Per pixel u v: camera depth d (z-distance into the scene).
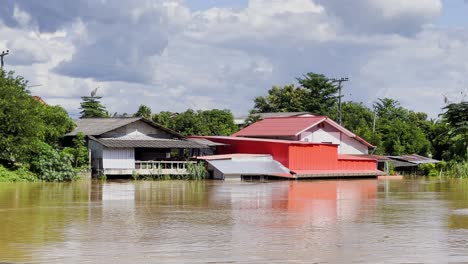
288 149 57.53
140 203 31.16
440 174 69.12
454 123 74.50
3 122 45.72
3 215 25.53
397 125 79.38
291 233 21.00
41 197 33.75
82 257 16.78
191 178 54.16
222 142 62.12
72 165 52.09
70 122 56.34
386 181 57.38
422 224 23.61
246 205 30.70
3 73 48.31
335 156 61.12
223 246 18.45
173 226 22.55
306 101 97.75
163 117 77.38
